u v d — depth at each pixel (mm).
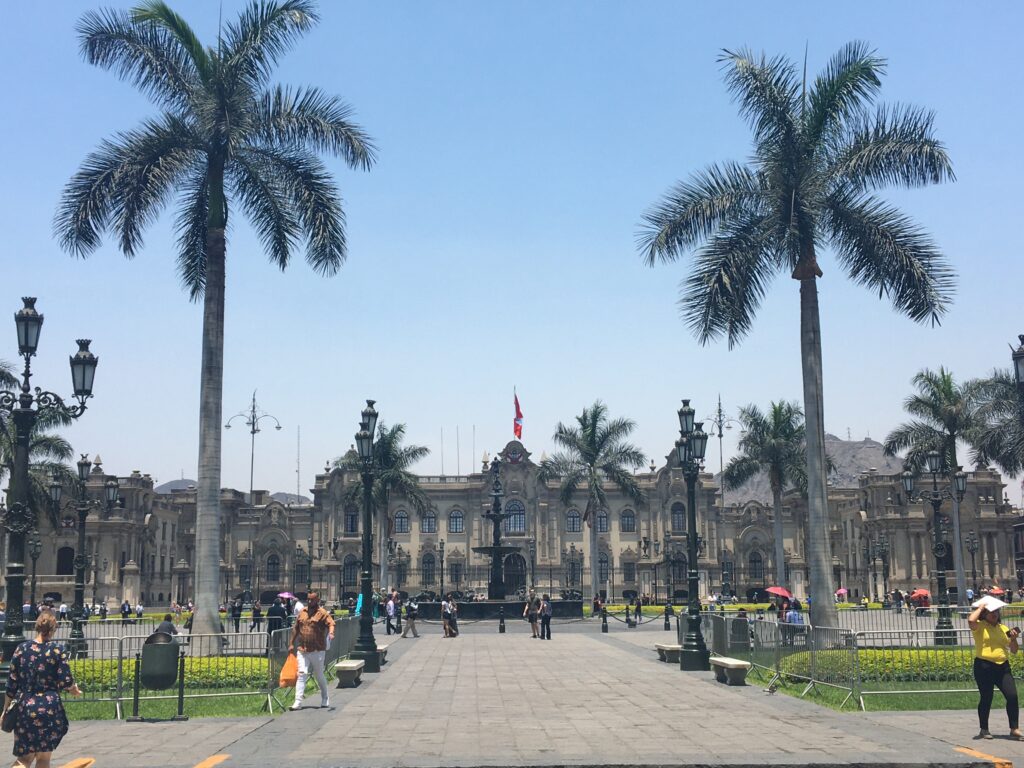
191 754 13367
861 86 27578
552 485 100500
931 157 27016
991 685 14367
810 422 26922
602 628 47125
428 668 26859
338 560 95500
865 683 20094
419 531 100250
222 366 28266
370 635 26125
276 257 30781
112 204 28312
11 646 16984
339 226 29922
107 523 84688
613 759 12461
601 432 74562
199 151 29078
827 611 25984
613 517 100562
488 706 18219
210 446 27578
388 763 12250
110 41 28203
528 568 98750
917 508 90500
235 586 100250
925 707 17672
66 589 81938
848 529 101562
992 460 54656
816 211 27172
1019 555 105750
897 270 27359
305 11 28547
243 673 20594
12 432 47875
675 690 20766
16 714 11234
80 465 35688
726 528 101188
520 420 98562
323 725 15852
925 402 58781
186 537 101562
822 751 13031
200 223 30422
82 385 19328
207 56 28406
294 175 29812
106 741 14586
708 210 28250
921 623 41844
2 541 80875
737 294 27422
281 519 101062
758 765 12109
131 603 81812
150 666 16875
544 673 25156
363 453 26672
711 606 67562
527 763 12195
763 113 27500
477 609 57969
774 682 20625
